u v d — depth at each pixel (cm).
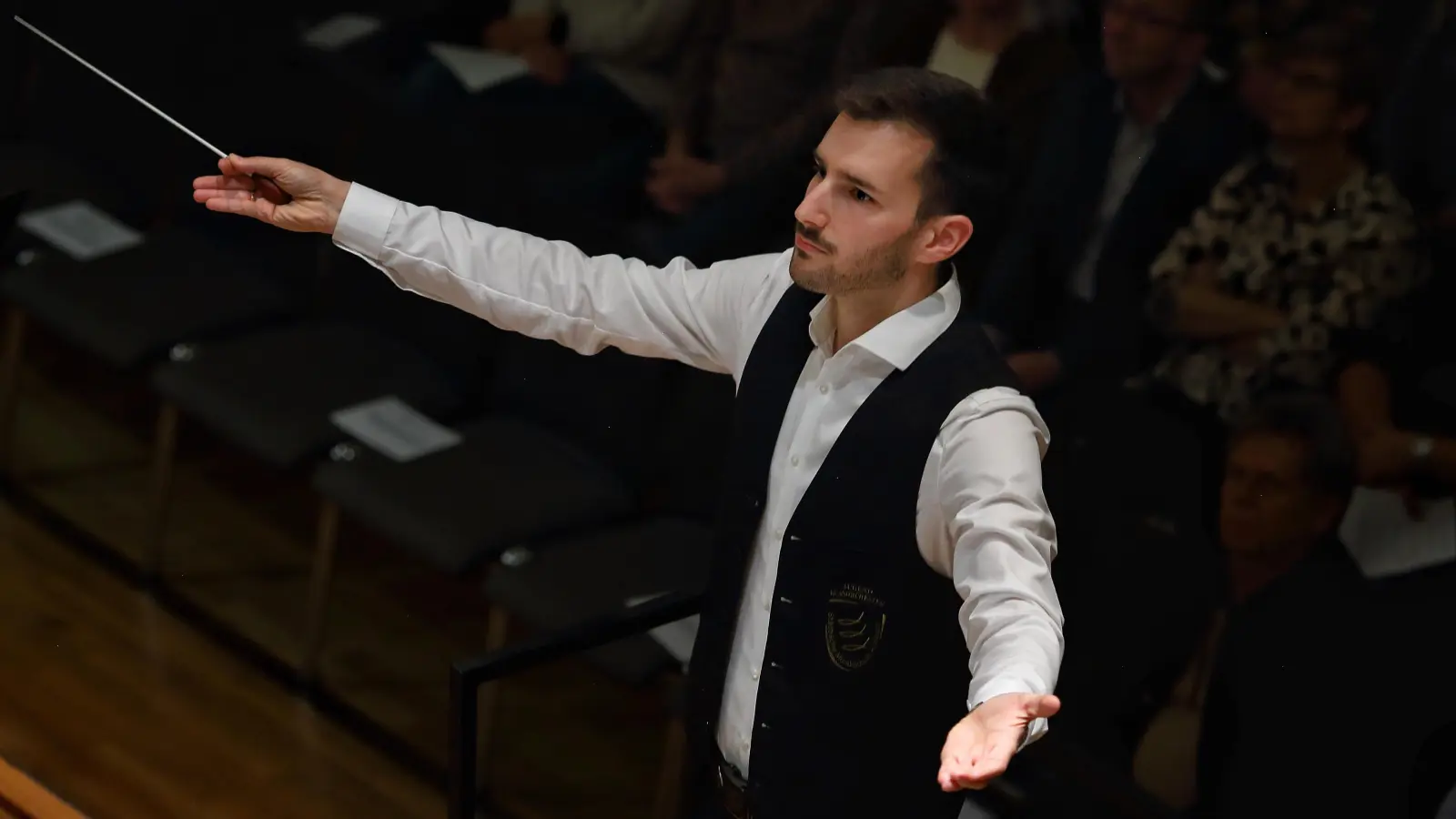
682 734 905
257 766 1023
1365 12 677
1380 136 690
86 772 1050
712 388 847
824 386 663
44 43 1051
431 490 957
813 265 638
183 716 1052
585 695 927
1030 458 621
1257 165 711
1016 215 742
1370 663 764
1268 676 780
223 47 978
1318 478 743
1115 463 771
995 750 518
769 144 796
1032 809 819
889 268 632
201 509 1055
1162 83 713
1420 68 677
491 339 926
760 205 808
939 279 660
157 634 1073
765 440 681
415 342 961
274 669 1033
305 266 997
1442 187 688
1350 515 747
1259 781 789
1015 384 646
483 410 940
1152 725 804
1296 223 713
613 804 934
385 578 984
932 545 649
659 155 830
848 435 652
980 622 587
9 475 1137
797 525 663
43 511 1127
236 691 1045
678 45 809
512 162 882
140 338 1065
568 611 916
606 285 709
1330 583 760
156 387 1062
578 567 911
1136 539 780
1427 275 700
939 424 637
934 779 681
